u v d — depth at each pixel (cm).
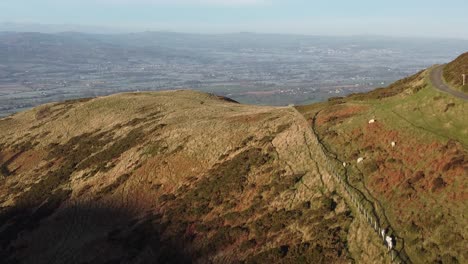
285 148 5016
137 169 5997
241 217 4022
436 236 2823
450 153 3550
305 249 3231
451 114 4200
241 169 4856
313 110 6347
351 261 2925
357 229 3188
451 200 3070
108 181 6084
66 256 4744
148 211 5038
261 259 3331
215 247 3781
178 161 5794
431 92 4794
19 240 5475
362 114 5178
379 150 4156
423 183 3388
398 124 4447
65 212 5744
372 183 3684
